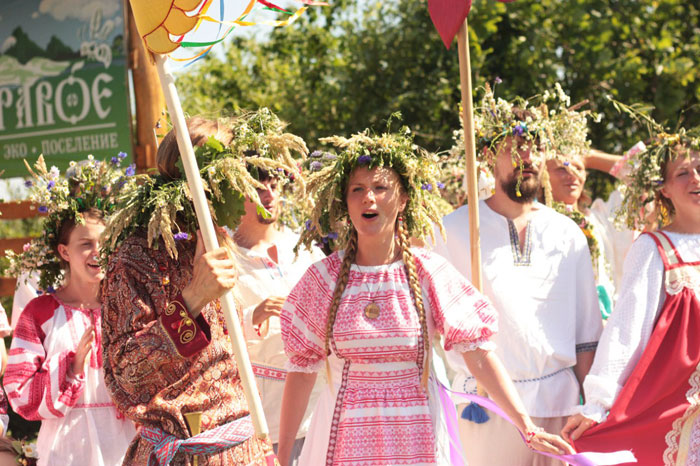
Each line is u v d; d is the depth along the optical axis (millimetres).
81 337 4160
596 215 6160
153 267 2693
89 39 7070
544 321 4164
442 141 10195
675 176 4297
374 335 3199
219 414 2721
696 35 10812
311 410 4457
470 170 3730
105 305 2682
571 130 4527
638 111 4684
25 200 7207
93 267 4207
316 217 3512
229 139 3094
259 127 3396
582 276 4293
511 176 4297
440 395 3314
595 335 4281
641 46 10727
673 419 3930
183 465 2654
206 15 2654
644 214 4691
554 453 3336
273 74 13781
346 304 3270
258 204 2898
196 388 2703
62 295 4309
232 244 3010
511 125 4285
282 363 4418
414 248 3445
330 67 11688
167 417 2668
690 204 4238
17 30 7277
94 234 4188
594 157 6395
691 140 4301
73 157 7168
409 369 3234
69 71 7137
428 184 3482
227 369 2770
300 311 3385
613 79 10578
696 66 10508
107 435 4086
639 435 3924
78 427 4066
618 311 4117
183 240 2818
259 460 2775
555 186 5684
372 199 3295
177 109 2691
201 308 2623
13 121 7320
